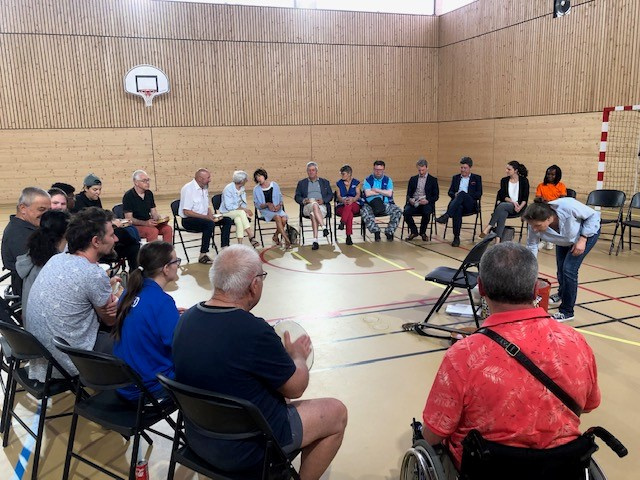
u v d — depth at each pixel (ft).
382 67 50.16
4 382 11.17
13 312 10.87
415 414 9.68
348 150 50.47
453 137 51.06
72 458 8.44
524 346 4.98
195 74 44.70
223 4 44.47
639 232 26.14
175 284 18.34
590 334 13.14
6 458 8.48
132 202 19.79
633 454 8.33
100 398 7.77
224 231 22.52
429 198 24.62
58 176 42.42
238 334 5.74
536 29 39.88
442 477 5.16
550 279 18.11
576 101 37.22
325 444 6.94
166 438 8.63
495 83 44.78
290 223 30.09
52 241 9.55
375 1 49.49
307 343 7.38
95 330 8.71
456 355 5.18
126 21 42.19
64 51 40.91
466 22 47.39
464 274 12.89
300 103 48.16
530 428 4.93
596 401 5.47
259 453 5.99
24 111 40.68
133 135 43.86
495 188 46.01
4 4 38.96
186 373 5.89
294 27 46.75
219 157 46.65
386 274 19.17
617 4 33.45
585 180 37.22
